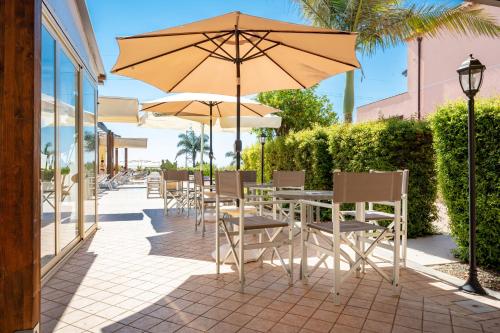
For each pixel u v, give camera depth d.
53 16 3.52
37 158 1.79
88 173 5.91
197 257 4.36
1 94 1.73
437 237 5.46
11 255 1.73
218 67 4.42
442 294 3.14
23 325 1.73
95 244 5.09
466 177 3.82
